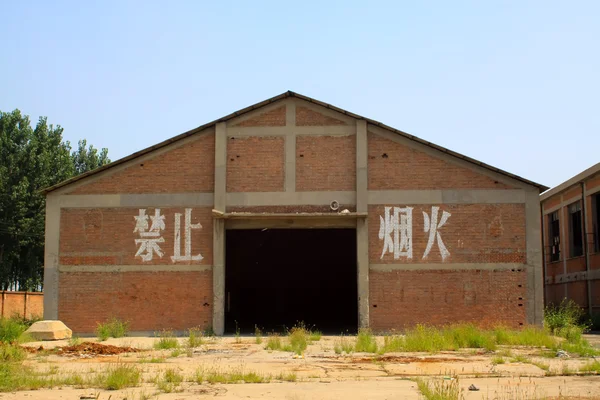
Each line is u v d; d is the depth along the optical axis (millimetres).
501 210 24422
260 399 10812
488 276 24125
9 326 22109
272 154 25062
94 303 24484
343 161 24922
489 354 17562
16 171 51438
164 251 24672
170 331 24016
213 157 25125
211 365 15383
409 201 24594
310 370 14430
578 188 38000
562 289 41062
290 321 37281
